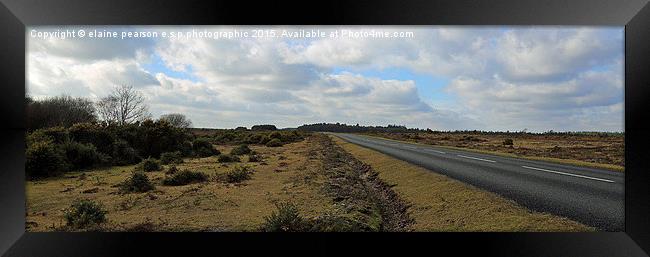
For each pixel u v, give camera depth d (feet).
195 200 34.83
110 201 35.14
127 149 67.31
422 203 33.27
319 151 99.91
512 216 26.40
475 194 32.37
